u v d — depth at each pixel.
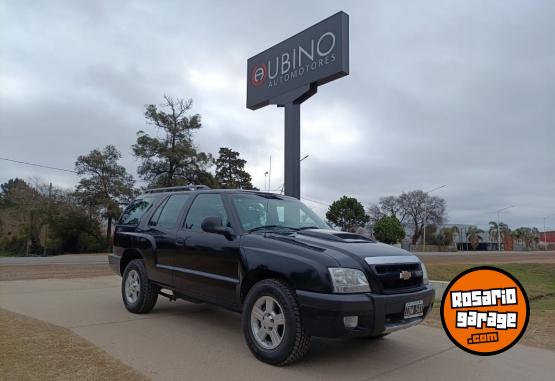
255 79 14.17
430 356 4.95
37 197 48.28
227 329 5.88
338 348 5.18
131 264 6.93
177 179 49.38
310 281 4.22
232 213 5.47
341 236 5.09
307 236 5.04
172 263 6.07
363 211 71.12
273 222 5.62
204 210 5.95
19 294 8.63
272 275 4.68
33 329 5.45
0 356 4.32
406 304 4.42
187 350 4.88
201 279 5.53
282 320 4.41
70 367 4.11
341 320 4.05
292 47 13.02
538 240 128.50
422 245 85.75
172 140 50.94
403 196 89.19
